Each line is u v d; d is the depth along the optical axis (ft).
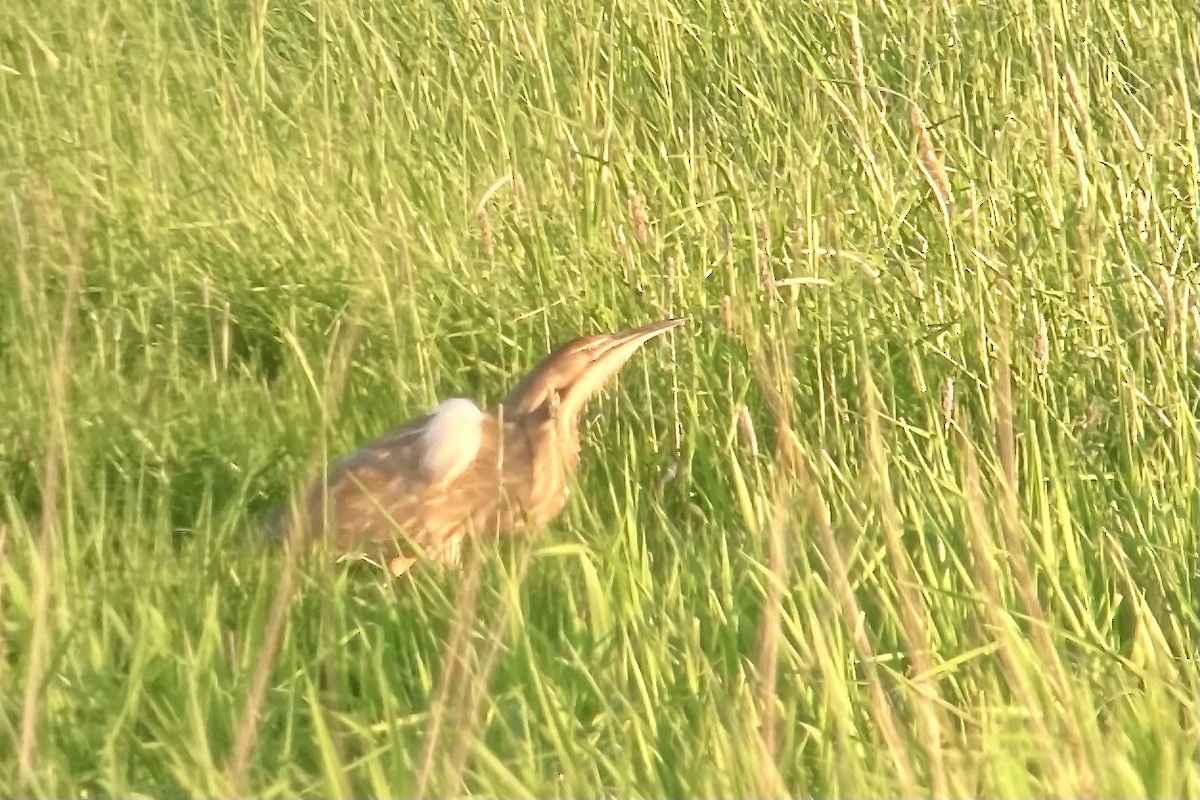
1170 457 47.42
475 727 35.14
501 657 38.65
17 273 57.88
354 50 83.41
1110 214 56.34
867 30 74.38
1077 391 52.06
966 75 69.67
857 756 34.09
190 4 94.99
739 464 48.26
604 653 38.63
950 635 39.73
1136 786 32.55
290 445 52.13
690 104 67.77
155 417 52.01
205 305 58.59
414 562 46.39
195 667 37.32
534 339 59.62
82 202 64.18
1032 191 60.44
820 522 37.37
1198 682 37.50
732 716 34.27
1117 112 61.36
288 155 74.08
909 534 44.55
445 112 73.26
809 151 61.16
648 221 63.72
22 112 78.59
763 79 70.85
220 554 43.14
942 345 53.52
